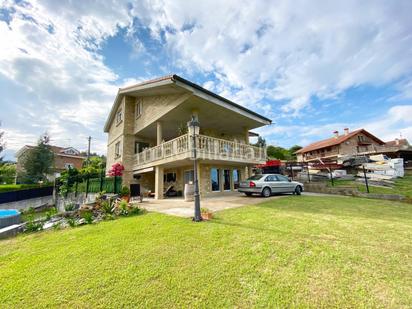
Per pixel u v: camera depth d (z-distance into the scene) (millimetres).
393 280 2926
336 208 8195
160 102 14344
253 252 3953
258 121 16234
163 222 6383
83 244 4973
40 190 20328
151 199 13914
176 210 8469
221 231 5223
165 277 3287
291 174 21047
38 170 25969
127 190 11906
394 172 19234
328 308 2451
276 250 3994
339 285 2857
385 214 7055
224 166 16125
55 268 3828
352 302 2529
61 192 18656
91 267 3760
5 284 3371
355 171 22172
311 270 3252
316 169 22859
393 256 3652
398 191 13406
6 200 17844
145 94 15492
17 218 8773
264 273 3232
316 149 42500
